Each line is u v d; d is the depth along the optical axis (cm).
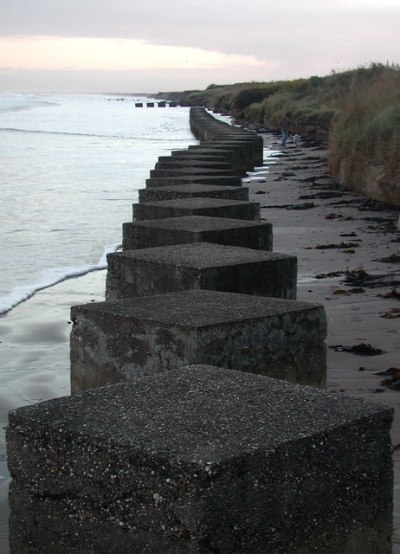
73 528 342
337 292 1010
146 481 316
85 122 7769
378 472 355
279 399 365
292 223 1622
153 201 1222
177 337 509
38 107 12912
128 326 535
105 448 327
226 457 307
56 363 820
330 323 873
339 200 1969
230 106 8944
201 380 392
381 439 355
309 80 6419
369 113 2291
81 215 1894
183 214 1048
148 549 319
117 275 735
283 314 538
